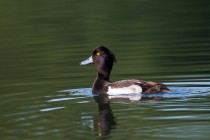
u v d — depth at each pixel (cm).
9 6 3025
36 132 1205
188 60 1888
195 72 1716
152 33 2406
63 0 3153
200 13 2767
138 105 1399
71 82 1686
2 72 1855
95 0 3141
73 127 1234
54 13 2848
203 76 1661
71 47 2200
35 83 1681
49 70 1848
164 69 1789
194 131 1173
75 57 2028
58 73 1802
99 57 1644
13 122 1283
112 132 1190
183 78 1658
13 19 2758
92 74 1784
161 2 3084
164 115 1298
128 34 2397
